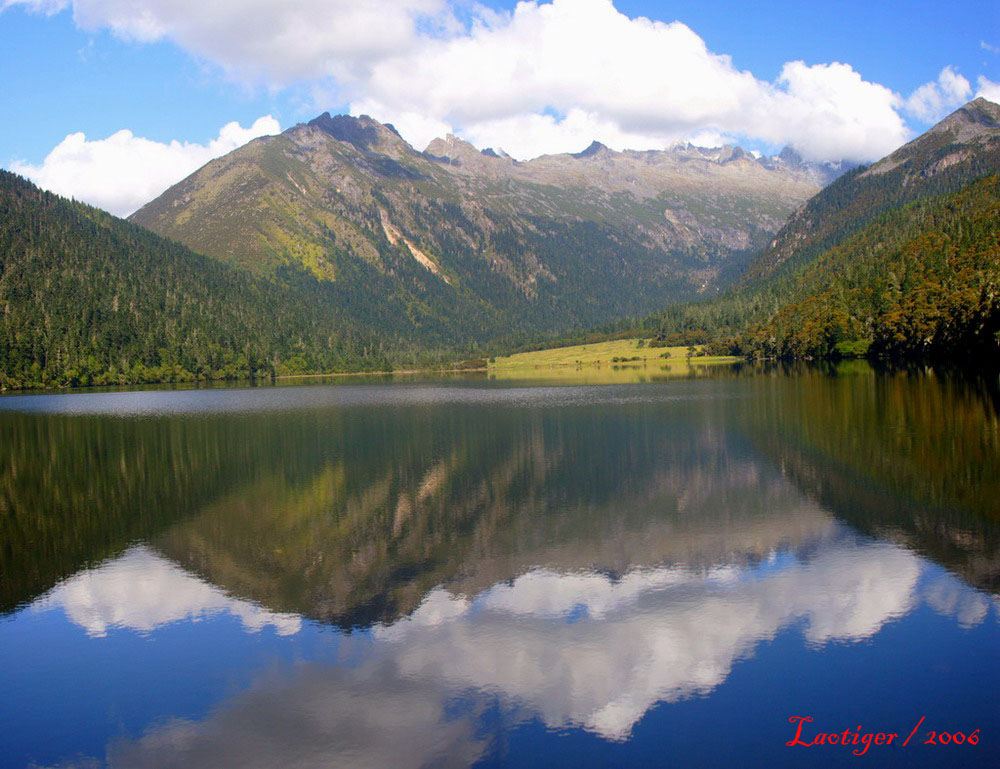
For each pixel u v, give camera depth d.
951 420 71.00
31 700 24.41
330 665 25.95
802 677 23.81
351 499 50.88
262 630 29.09
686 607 29.34
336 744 21.38
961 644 25.33
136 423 108.88
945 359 148.12
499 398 139.38
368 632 28.50
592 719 22.02
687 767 19.73
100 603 32.47
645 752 20.39
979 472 48.59
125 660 26.95
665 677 24.19
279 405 140.00
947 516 39.31
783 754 20.09
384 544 39.72
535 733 21.56
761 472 53.31
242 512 48.00
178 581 35.00
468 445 74.12
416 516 45.38
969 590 29.61
